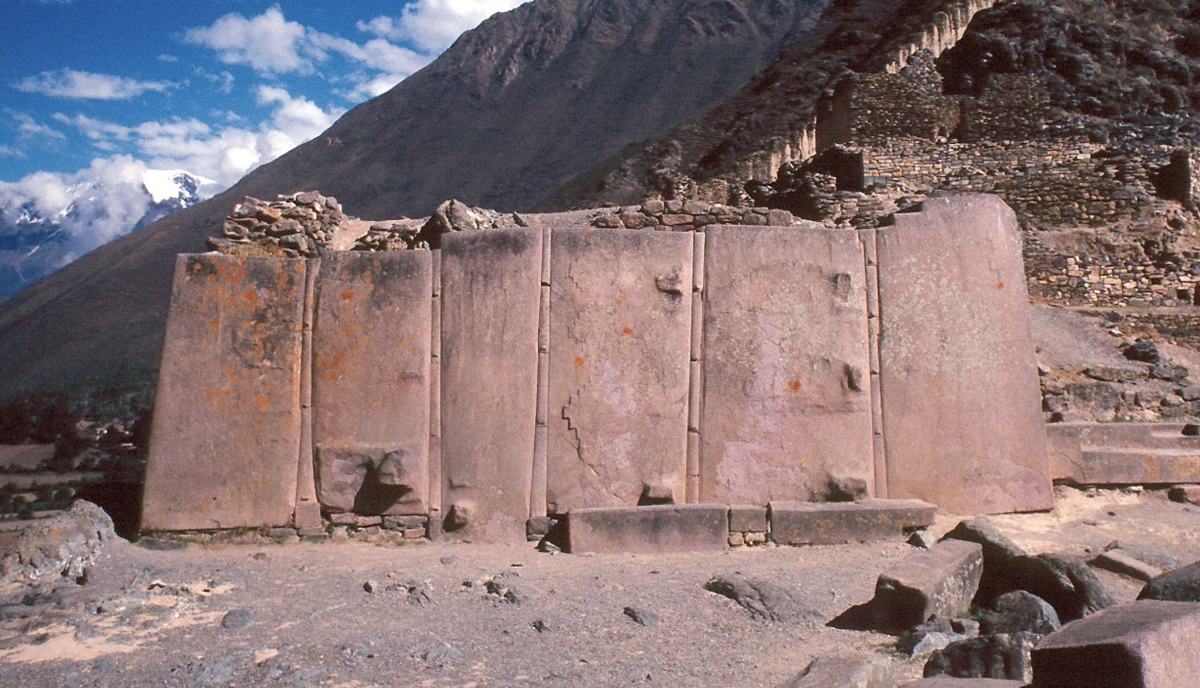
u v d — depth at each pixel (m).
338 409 9.35
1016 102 32.59
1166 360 16.61
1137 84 41.72
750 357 9.57
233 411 9.28
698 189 32.22
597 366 9.48
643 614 6.68
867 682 4.86
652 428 9.42
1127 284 23.80
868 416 9.58
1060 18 44.31
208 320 9.40
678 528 8.85
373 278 9.55
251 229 11.73
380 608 6.98
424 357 9.44
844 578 7.63
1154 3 47.22
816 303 9.69
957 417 9.59
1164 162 29.95
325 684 5.57
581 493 9.29
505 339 9.47
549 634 6.39
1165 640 4.29
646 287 9.63
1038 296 23.53
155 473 9.12
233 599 7.22
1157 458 10.05
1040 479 9.56
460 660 5.92
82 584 7.61
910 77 33.72
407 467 9.18
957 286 9.81
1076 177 28.16
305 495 9.24
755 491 9.38
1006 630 5.94
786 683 4.95
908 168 30.80
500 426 9.36
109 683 5.61
